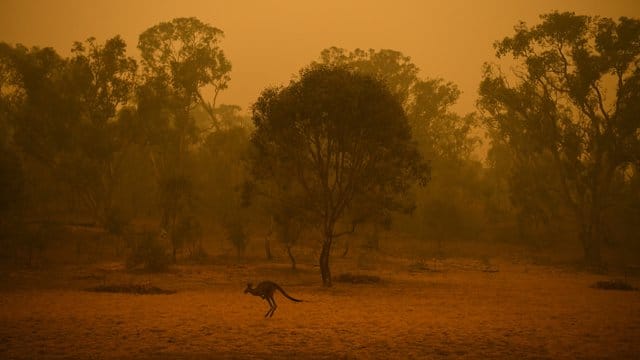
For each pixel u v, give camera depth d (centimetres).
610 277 3959
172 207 4528
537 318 1928
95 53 5625
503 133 5803
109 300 2230
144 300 2255
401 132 2838
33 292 2473
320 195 3066
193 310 1998
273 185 4219
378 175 2912
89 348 1371
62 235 4984
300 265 4216
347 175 3055
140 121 5788
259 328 1659
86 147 5384
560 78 5041
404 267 4288
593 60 4756
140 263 3650
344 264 4434
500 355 1357
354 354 1345
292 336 1547
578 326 1764
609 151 4975
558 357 1343
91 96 5575
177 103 6172
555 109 5156
